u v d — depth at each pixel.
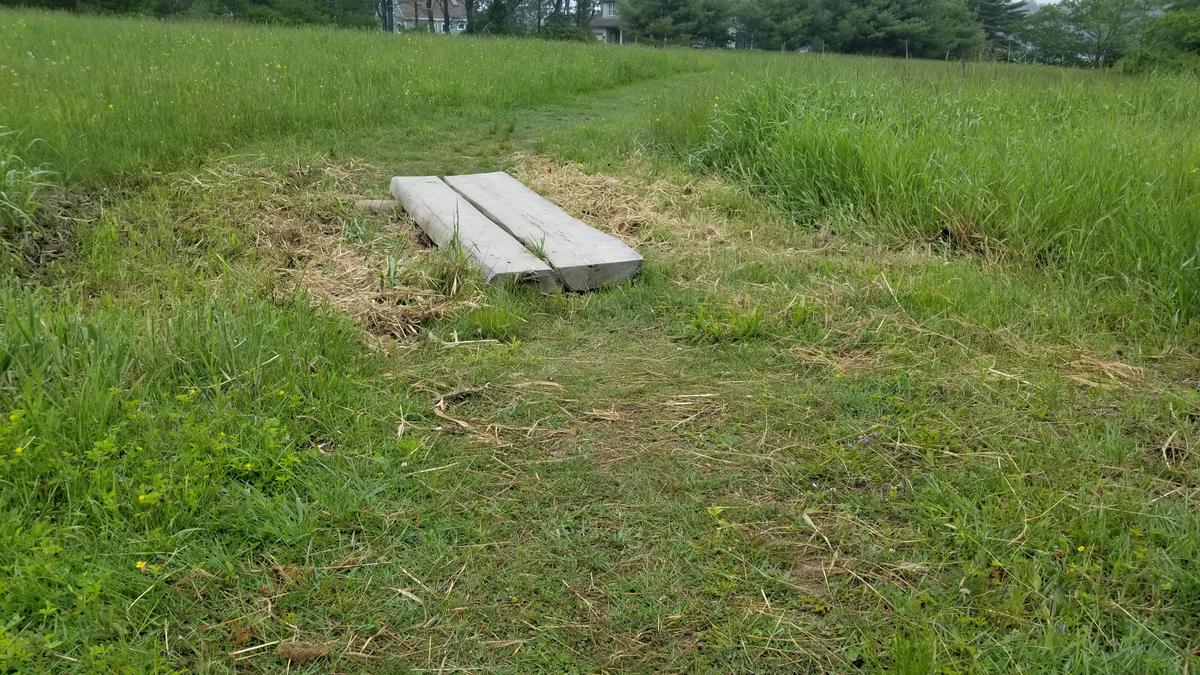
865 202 6.02
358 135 8.23
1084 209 5.23
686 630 2.31
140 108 7.63
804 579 2.50
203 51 11.75
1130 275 4.66
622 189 6.53
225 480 2.78
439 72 11.40
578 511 2.78
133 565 2.40
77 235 5.09
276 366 3.39
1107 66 15.92
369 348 3.84
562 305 4.47
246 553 2.53
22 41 11.48
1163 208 4.92
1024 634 2.25
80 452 2.77
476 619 2.34
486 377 3.66
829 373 3.73
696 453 3.11
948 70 11.26
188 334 3.49
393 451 3.05
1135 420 3.33
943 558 2.55
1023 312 4.34
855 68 11.10
